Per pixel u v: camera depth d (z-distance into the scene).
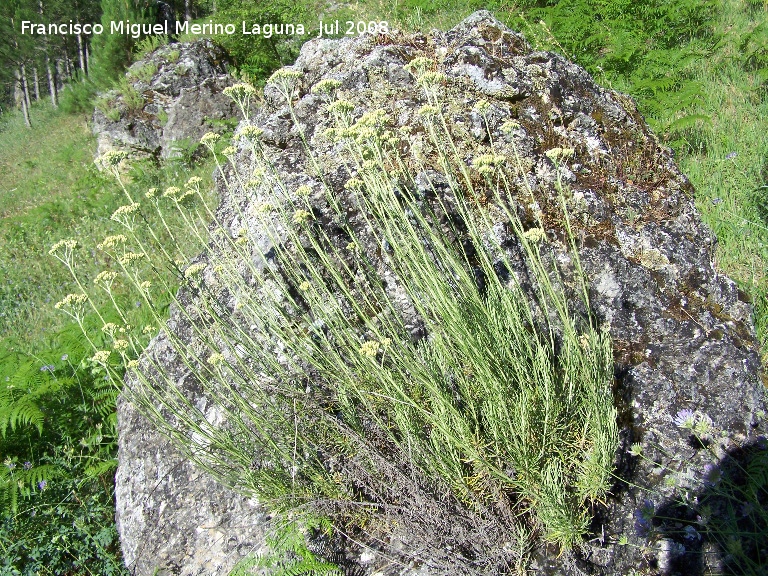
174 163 9.11
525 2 7.05
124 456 2.95
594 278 2.53
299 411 2.27
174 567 2.52
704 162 4.12
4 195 13.05
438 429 2.06
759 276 3.00
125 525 2.78
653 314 2.46
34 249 8.23
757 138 4.17
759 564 1.70
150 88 9.91
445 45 3.41
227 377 2.64
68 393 3.84
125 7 15.95
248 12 9.26
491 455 2.00
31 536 2.99
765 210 3.42
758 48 5.35
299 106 3.34
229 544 2.42
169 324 3.15
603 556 1.98
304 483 2.29
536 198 2.75
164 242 6.01
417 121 3.04
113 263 6.49
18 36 24.09
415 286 2.44
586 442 2.05
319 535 2.23
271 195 2.52
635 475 2.08
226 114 9.81
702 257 2.67
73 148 14.52
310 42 3.75
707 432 1.99
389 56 3.29
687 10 5.84
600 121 3.15
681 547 1.87
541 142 2.96
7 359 4.32
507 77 3.10
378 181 2.19
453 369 2.11
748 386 2.17
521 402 1.94
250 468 2.24
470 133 2.96
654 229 2.71
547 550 2.00
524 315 2.39
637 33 5.57
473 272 2.42
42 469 3.25
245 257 2.41
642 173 3.06
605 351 2.12
